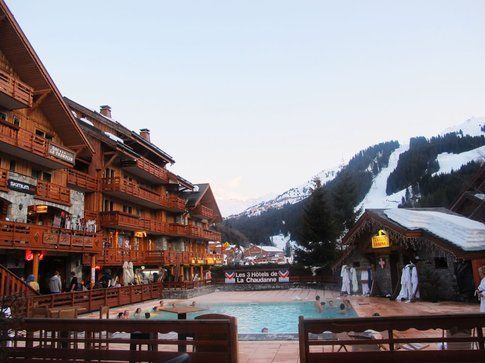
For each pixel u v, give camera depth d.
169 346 11.18
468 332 7.41
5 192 20.08
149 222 35.50
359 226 25.62
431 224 22.14
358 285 27.23
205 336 6.88
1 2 19.91
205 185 51.00
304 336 6.54
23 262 22.20
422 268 20.86
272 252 106.56
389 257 24.47
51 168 24.53
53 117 24.58
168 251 35.91
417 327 6.37
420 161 176.50
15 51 21.75
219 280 40.47
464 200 29.81
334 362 6.41
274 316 21.22
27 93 20.84
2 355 5.91
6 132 19.64
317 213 43.47
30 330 7.19
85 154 28.53
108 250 28.56
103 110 36.34
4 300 6.17
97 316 19.14
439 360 6.27
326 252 41.91
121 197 33.41
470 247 18.86
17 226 19.17
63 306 18.48
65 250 22.12
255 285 39.28
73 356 6.89
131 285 25.95
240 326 18.16
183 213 45.12
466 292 19.55
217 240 54.31
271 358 9.27
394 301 21.28
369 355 6.40
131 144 36.31
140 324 6.77
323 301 23.25
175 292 30.61
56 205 23.84
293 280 40.06
